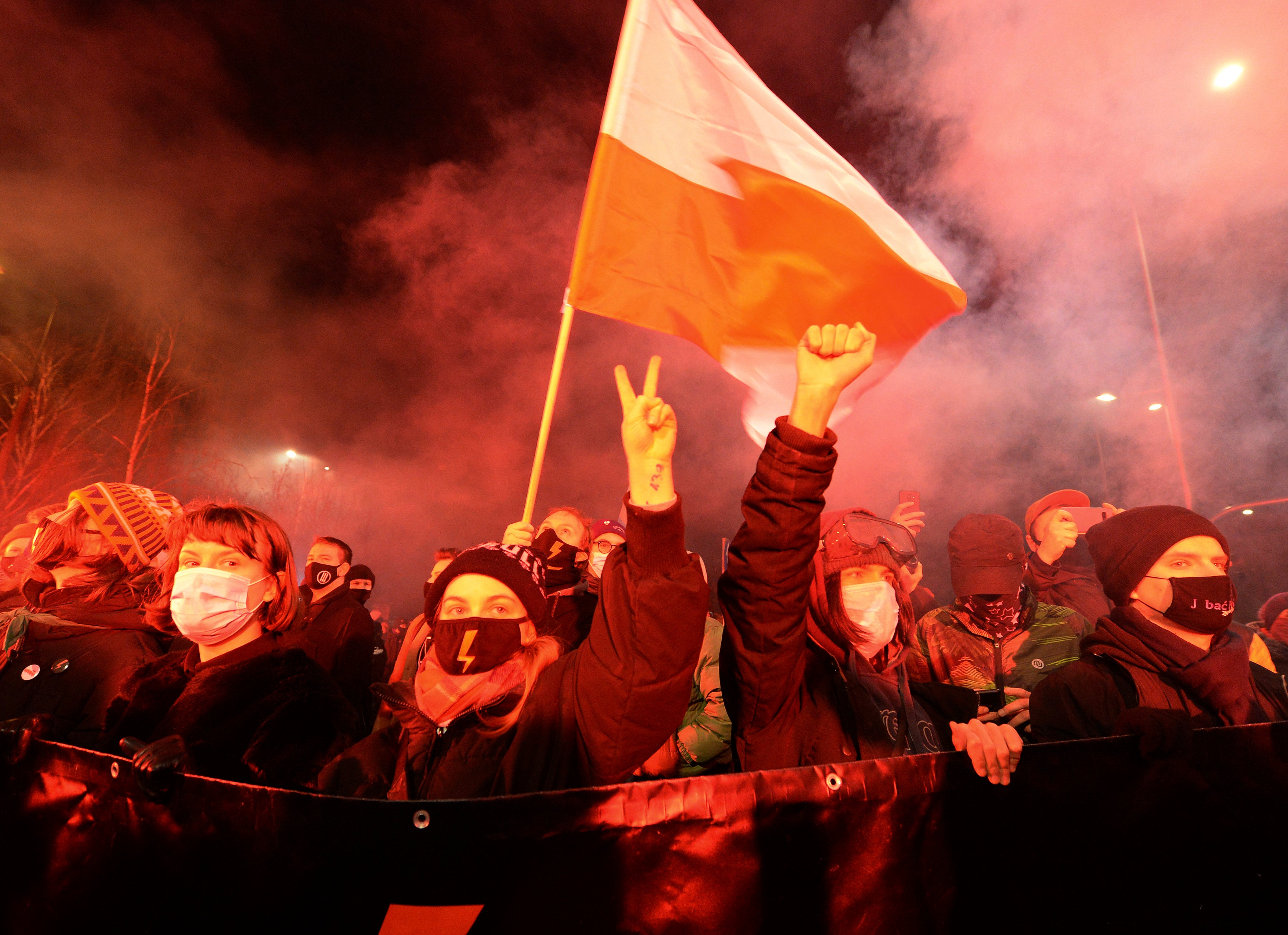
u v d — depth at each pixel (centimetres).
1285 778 157
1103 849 143
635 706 149
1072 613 326
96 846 133
